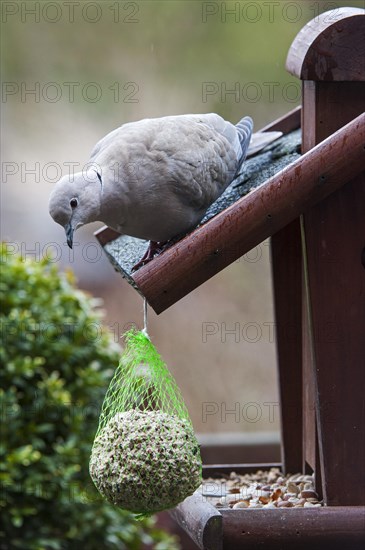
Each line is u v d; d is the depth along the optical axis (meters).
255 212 5.73
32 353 9.62
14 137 20.45
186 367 17.69
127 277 6.74
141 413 5.80
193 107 19.50
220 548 5.86
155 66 19.72
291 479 7.58
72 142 20.44
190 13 19.42
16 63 20.12
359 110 6.32
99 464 5.70
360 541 5.96
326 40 6.17
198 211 6.71
